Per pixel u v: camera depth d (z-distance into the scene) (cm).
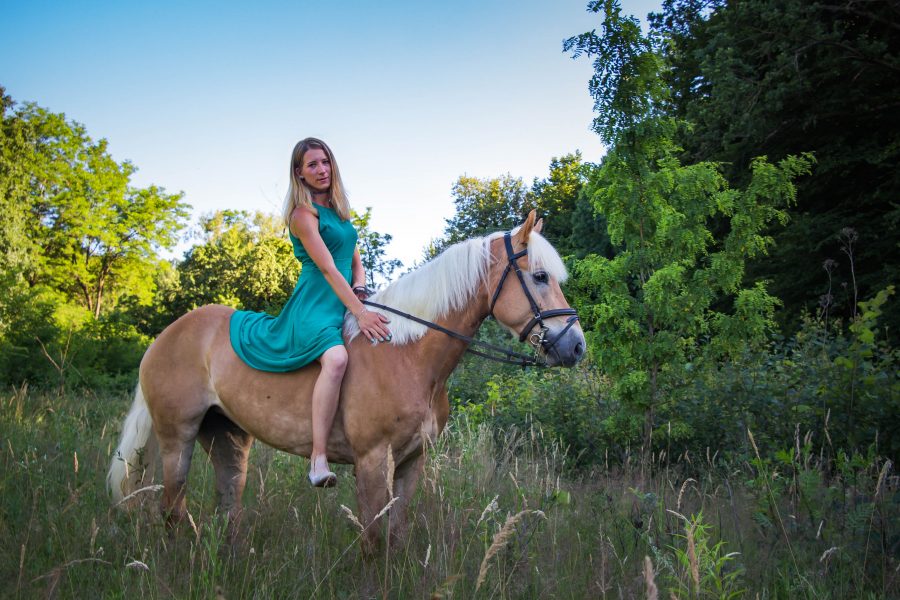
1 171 3053
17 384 925
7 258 2772
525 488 431
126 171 3559
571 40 547
